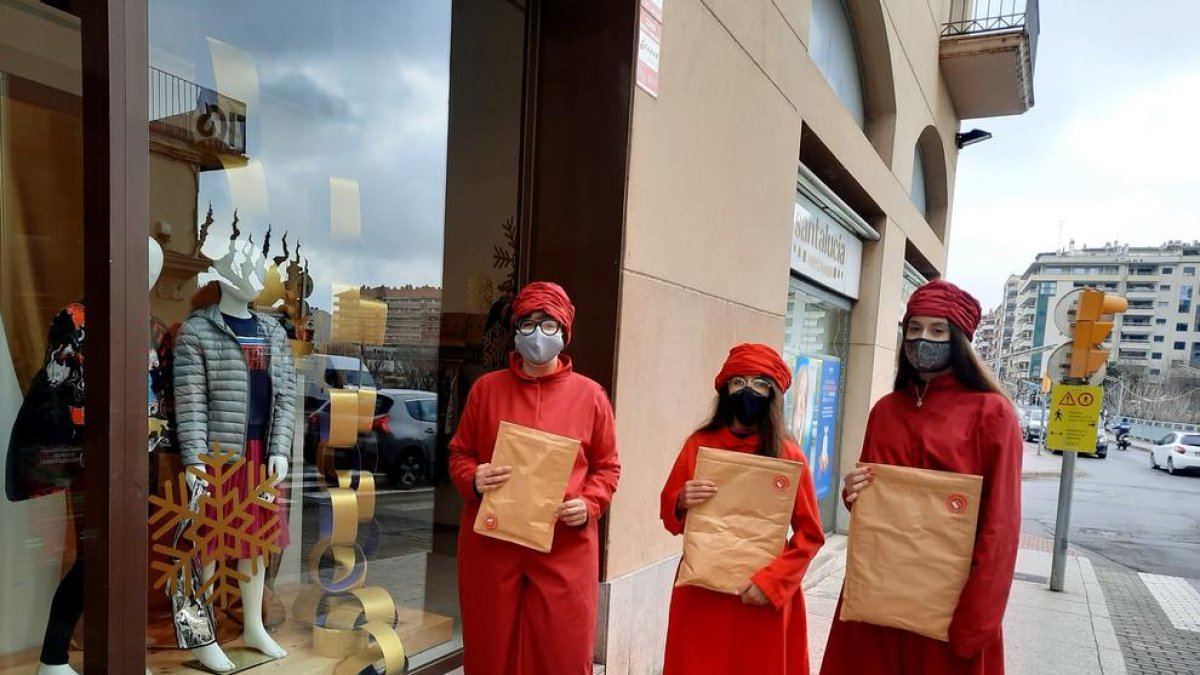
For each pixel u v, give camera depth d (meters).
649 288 3.65
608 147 3.43
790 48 5.48
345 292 3.15
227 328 2.50
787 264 5.75
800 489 2.35
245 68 2.76
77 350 2.01
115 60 1.58
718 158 4.40
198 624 2.35
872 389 8.80
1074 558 8.29
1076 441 6.50
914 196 12.07
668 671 2.40
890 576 2.07
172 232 2.43
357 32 3.27
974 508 2.00
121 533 1.64
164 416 2.32
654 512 3.83
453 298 3.90
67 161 1.97
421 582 3.56
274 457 2.61
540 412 2.41
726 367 2.44
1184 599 6.73
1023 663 4.52
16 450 1.97
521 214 3.62
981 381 2.13
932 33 10.06
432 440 3.69
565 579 2.33
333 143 3.17
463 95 3.75
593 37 3.46
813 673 4.19
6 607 1.98
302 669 2.55
